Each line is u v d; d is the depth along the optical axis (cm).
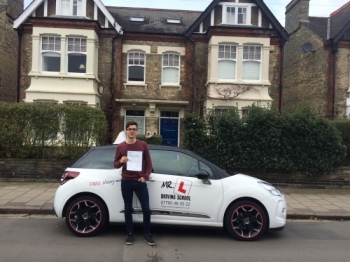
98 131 970
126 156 483
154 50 1533
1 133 939
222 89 1433
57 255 444
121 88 1515
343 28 1527
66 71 1408
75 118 953
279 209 534
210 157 942
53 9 1459
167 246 492
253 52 1475
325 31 1717
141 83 1523
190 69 1517
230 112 983
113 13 1712
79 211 524
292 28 1942
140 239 521
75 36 1410
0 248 468
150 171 493
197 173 533
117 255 448
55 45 1420
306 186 969
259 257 457
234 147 942
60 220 625
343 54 1548
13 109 941
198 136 941
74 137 958
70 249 468
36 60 1387
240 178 544
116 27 1480
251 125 940
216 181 533
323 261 447
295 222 663
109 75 1491
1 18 1619
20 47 1455
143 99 1484
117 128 1489
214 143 941
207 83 1455
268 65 1466
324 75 1566
